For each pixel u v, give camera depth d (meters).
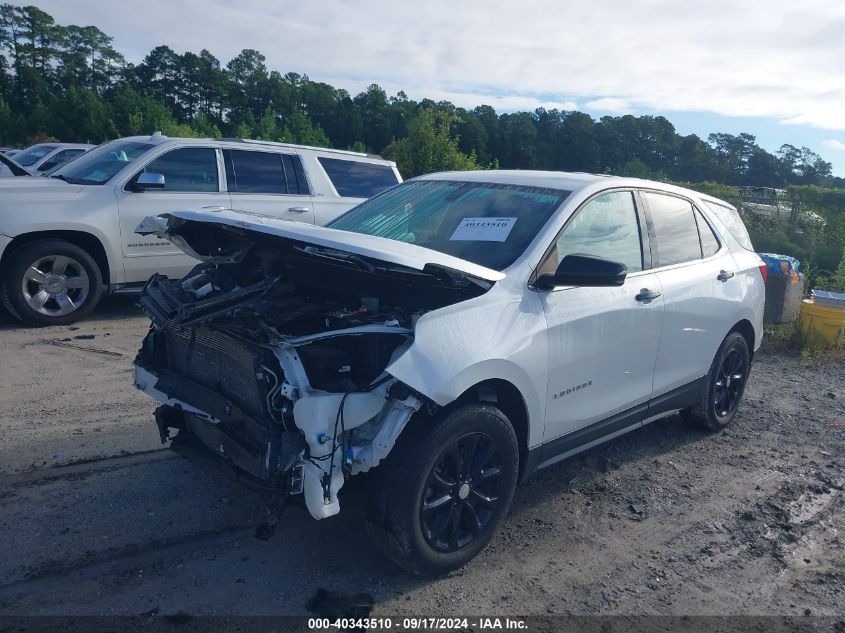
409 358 3.20
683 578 3.76
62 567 3.45
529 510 4.41
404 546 3.35
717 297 5.32
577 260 3.73
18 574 3.37
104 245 8.13
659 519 4.39
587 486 4.79
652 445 5.59
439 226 4.38
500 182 4.65
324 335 3.11
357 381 3.35
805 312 9.02
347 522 4.07
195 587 3.38
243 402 3.38
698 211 5.52
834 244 14.05
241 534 3.86
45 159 15.95
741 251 5.91
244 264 4.05
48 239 7.85
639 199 4.84
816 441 5.83
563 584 3.63
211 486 4.35
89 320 8.34
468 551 3.64
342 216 5.05
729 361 5.79
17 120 69.69
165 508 4.06
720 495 4.76
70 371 6.37
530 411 3.83
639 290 4.53
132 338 7.62
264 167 9.29
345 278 3.83
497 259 3.94
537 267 3.90
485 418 3.54
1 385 5.89
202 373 3.71
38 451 4.70
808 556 4.05
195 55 115.00
